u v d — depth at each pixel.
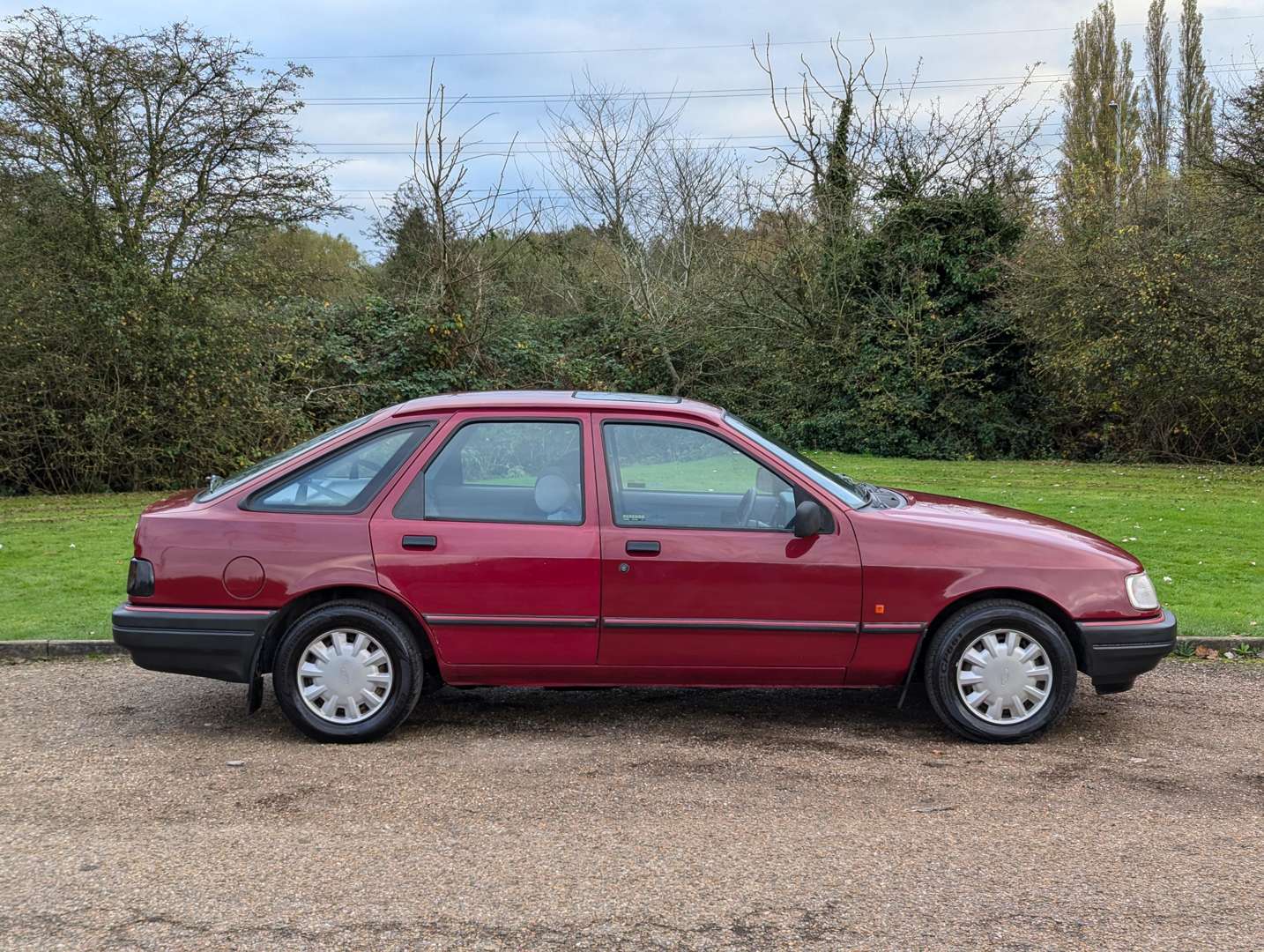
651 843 3.80
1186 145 20.70
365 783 4.40
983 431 23.56
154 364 15.25
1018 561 4.93
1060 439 24.06
